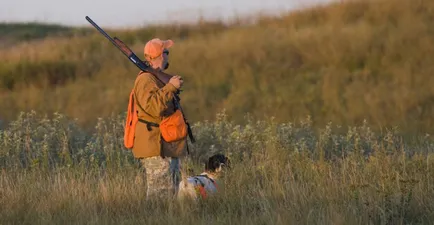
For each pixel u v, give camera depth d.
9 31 120.56
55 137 40.25
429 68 70.12
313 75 72.94
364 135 41.88
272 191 27.02
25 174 32.31
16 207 25.64
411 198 24.38
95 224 23.12
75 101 72.12
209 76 76.75
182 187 26.05
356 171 29.64
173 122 25.61
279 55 78.94
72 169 33.25
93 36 98.94
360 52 76.00
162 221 23.27
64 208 25.52
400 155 33.47
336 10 90.50
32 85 78.50
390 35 78.69
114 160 35.88
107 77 80.88
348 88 67.19
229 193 26.41
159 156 25.73
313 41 80.88
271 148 34.94
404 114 58.94
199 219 23.31
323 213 22.97
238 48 82.50
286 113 63.50
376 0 89.31
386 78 69.62
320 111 63.16
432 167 29.67
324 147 38.59
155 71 25.83
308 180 29.19
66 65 84.38
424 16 82.94
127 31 102.94
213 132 41.62
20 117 43.31
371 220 22.75
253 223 22.62
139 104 25.58
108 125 51.88
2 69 82.50
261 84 72.12
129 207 25.83
